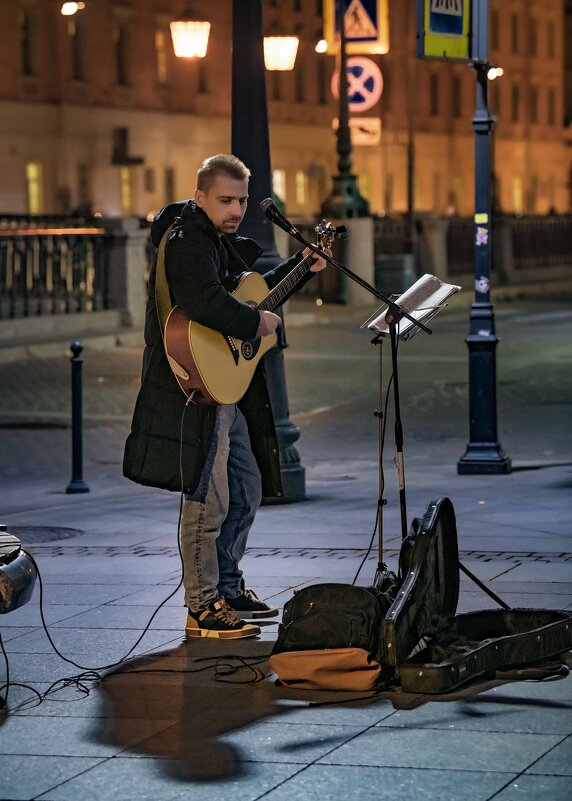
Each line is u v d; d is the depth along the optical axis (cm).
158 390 834
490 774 617
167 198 7688
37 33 6825
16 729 697
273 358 1356
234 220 823
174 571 1042
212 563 854
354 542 1138
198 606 852
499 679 752
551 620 789
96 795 612
